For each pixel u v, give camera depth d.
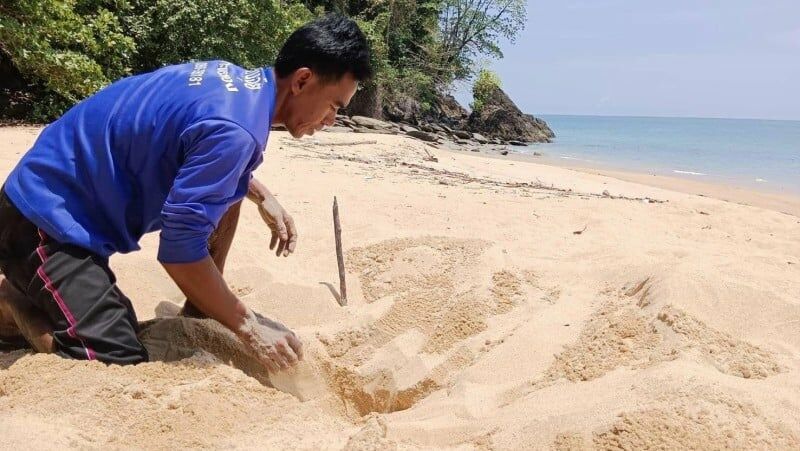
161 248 2.60
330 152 11.38
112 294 2.73
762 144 35.53
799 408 2.40
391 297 3.90
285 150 10.62
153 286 3.88
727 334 2.99
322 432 2.51
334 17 2.73
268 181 7.35
